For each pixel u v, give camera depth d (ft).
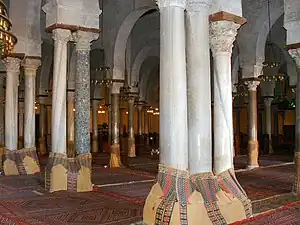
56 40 26.86
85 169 27.09
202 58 17.54
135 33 57.77
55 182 26.63
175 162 16.28
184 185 16.07
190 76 17.52
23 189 27.81
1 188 28.30
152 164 47.98
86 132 27.55
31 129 37.42
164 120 16.52
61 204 22.17
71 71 52.34
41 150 64.44
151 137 91.40
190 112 17.39
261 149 74.28
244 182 31.53
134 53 58.39
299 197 24.49
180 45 16.62
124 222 17.79
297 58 26.43
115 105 45.44
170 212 15.49
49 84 66.80
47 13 27.43
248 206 17.95
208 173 17.16
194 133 17.28
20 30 36.09
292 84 57.77
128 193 26.07
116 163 44.70
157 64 77.71
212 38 19.52
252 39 43.47
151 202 16.29
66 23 26.81
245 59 44.06
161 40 16.85
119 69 45.47
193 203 15.79
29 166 37.01
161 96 16.70
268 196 24.84
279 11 41.70
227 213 16.72
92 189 27.50
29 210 20.59
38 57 36.96
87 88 27.81
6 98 37.73
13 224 17.81
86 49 27.81
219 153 18.90
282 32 53.06
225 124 19.12
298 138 26.13
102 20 46.09
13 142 37.76
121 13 44.04
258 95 85.56
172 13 16.67
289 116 85.61
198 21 17.63
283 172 39.04
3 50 22.34
